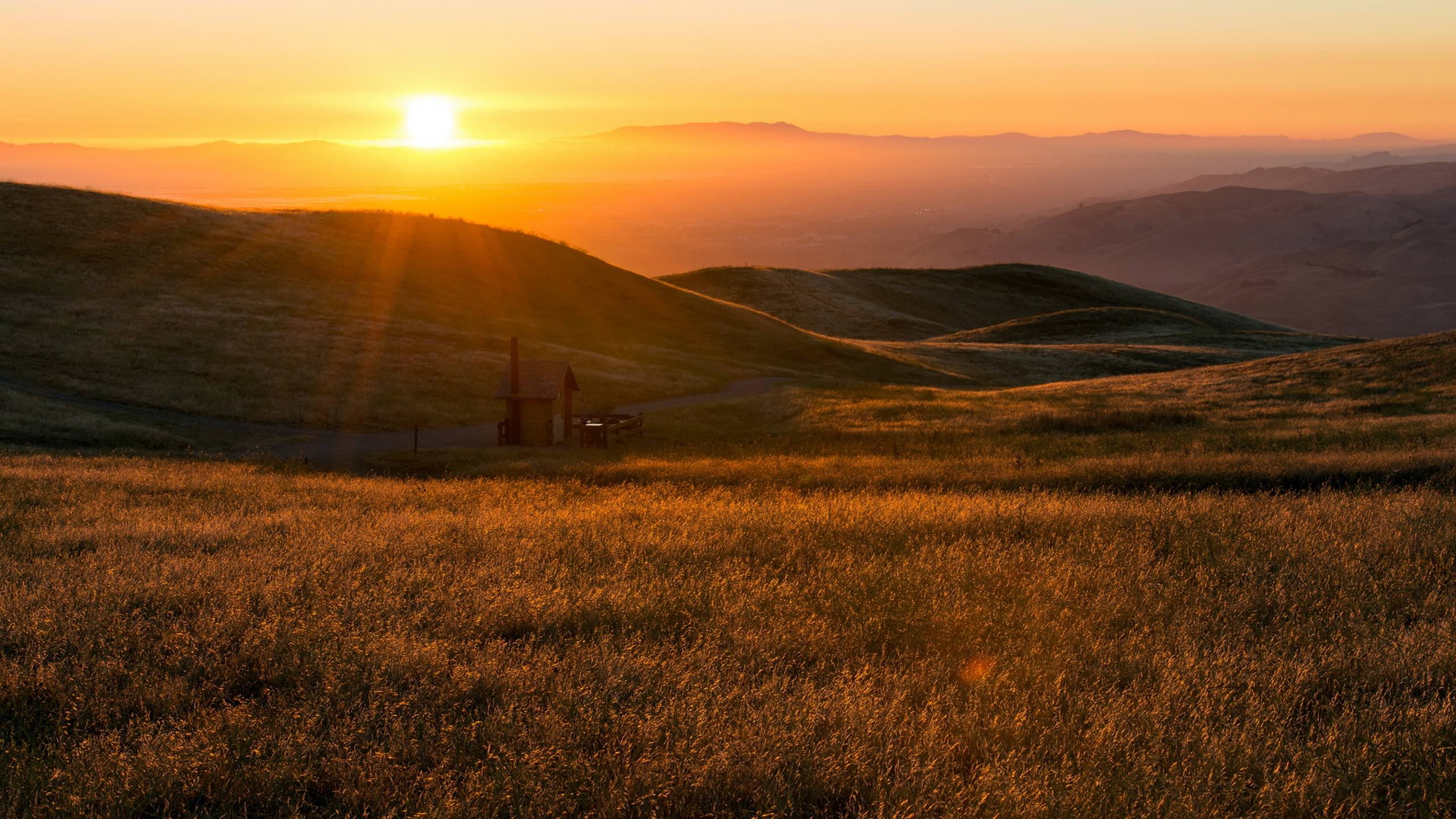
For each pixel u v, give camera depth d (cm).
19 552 998
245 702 551
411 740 492
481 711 539
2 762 463
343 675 586
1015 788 423
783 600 783
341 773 459
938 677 592
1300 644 667
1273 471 1766
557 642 668
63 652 638
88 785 439
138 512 1406
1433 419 2656
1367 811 432
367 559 969
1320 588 827
